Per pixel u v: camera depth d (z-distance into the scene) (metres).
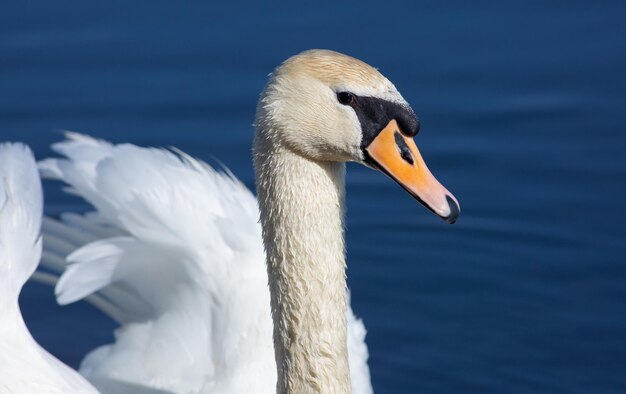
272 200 8.84
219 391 11.18
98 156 12.42
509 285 14.56
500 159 15.59
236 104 16.22
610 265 14.53
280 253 8.91
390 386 13.52
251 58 16.64
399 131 8.67
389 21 17.06
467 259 14.91
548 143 15.70
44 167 12.41
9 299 10.75
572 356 13.67
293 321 9.00
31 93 16.39
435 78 16.34
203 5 17.38
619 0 16.97
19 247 11.02
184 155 12.70
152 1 17.36
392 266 14.94
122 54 16.80
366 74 8.64
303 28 17.00
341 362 9.07
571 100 16.09
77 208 15.44
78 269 11.63
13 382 10.30
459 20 17.05
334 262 8.93
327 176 8.84
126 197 12.09
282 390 9.18
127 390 11.50
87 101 16.33
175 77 16.53
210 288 11.88
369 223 15.28
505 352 13.78
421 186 8.62
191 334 11.83
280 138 8.70
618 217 14.88
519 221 15.05
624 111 15.95
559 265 14.66
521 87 16.23
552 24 16.92
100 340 14.05
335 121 8.59
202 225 12.04
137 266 12.13
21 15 17.19
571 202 15.12
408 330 14.13
